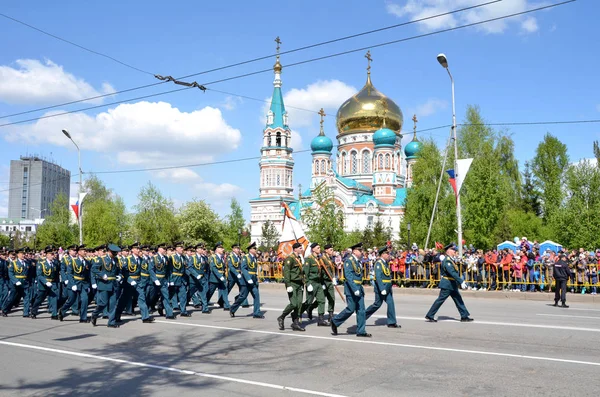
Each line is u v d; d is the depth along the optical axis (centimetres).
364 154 9344
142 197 6506
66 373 958
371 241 6650
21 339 1340
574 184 4597
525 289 2464
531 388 823
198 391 825
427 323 1531
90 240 6331
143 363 1038
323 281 1559
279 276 3222
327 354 1102
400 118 9438
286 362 1032
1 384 885
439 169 5141
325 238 3875
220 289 1928
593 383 849
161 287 1723
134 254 1666
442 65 2884
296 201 9644
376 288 1435
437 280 2731
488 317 1669
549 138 7231
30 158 16950
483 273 2584
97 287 1580
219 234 7912
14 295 1927
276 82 9794
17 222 16412
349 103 9475
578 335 1303
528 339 1252
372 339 1274
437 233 4747
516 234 5434
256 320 1664
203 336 1360
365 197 8850
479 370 941
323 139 9438
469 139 4962
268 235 7838
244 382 877
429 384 852
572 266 2392
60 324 1645
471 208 4278
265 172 9625
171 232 6488
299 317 1499
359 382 868
